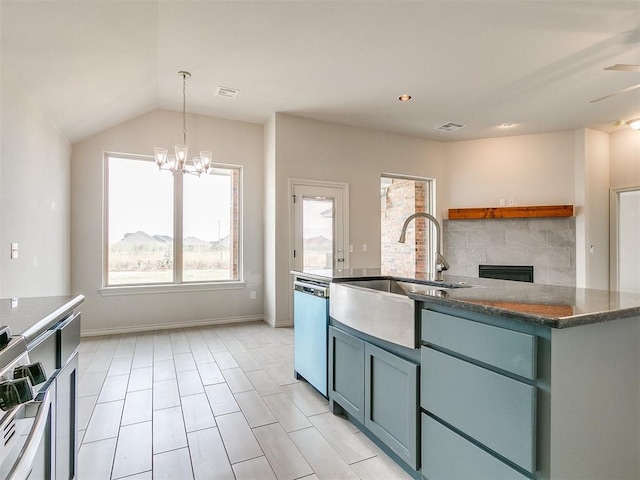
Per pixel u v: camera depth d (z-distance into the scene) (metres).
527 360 1.12
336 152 4.91
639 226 5.14
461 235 5.66
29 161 2.72
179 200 4.56
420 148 5.59
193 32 2.70
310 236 4.74
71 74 2.75
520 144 5.44
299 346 2.76
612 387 1.24
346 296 2.10
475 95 3.96
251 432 2.02
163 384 2.68
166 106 4.28
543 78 3.53
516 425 1.15
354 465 1.73
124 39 2.59
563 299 1.41
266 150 4.85
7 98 2.33
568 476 1.12
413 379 1.57
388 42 2.87
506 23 2.60
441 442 1.43
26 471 0.64
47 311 1.14
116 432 2.01
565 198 5.18
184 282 4.59
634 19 2.55
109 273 4.25
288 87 3.75
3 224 2.29
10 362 0.76
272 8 2.41
